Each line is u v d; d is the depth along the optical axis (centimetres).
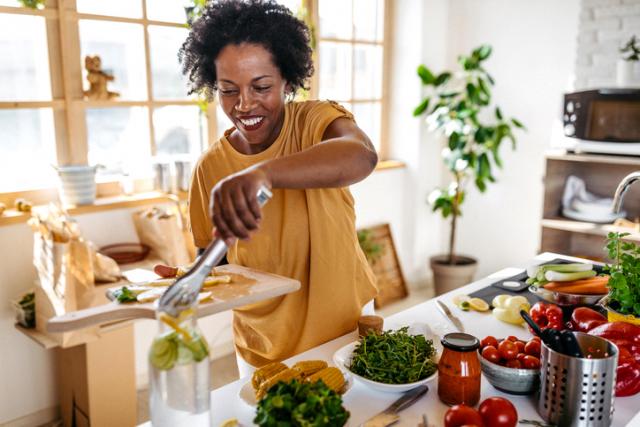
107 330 204
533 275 160
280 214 127
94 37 246
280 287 110
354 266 134
